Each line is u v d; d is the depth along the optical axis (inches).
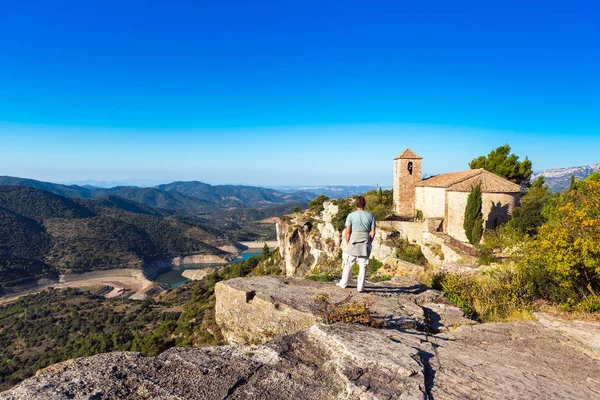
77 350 2839.6
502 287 394.6
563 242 359.6
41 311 4389.8
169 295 4889.3
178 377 166.1
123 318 3858.3
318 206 3080.7
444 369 192.2
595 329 282.4
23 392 146.9
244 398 151.5
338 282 412.2
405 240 1601.9
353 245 364.8
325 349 198.4
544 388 183.3
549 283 381.4
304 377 169.5
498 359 220.7
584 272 347.3
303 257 2669.8
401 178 1974.7
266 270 3238.2
